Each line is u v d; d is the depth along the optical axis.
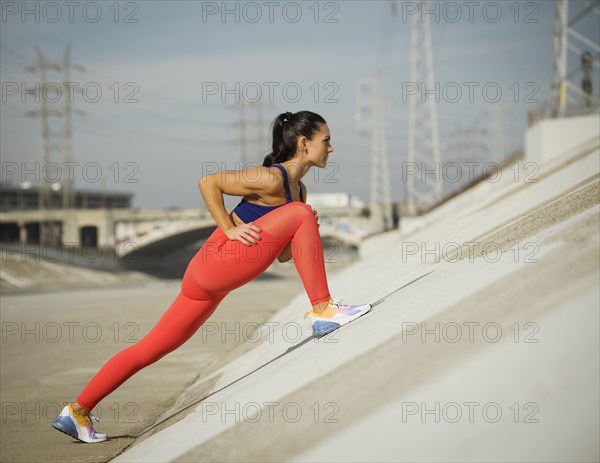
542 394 1.45
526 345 1.58
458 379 1.59
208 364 7.03
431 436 1.48
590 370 1.44
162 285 45.53
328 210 67.44
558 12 17.42
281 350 4.00
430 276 4.10
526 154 17.81
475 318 1.88
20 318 16.39
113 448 3.62
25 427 4.37
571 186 6.05
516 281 2.06
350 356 2.31
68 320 15.18
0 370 7.34
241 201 3.50
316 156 3.52
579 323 1.56
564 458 1.34
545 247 2.47
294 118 3.52
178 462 2.12
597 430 1.34
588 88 16.95
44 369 7.41
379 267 10.01
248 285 35.47
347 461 1.52
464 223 9.96
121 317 15.64
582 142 15.92
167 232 61.78
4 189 109.56
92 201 135.62
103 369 3.61
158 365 7.03
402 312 2.77
